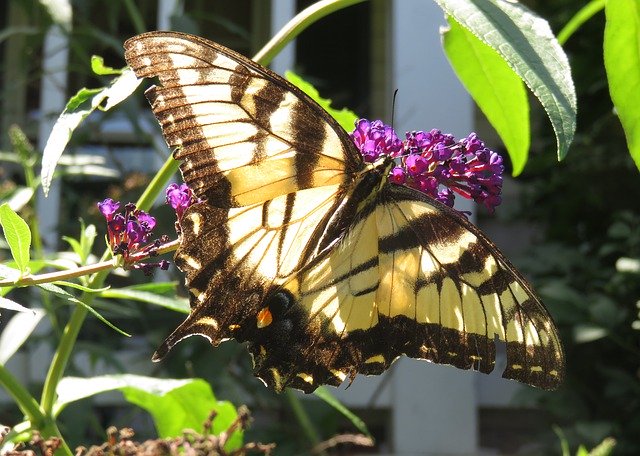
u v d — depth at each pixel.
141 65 0.41
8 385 0.46
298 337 0.44
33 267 0.47
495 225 0.88
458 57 0.47
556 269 0.73
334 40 0.96
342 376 0.44
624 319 0.68
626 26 0.44
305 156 0.43
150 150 0.88
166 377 0.68
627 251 0.70
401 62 0.78
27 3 0.70
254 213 0.43
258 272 0.43
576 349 0.71
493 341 0.43
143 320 0.70
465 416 0.75
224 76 0.41
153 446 0.43
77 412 0.62
